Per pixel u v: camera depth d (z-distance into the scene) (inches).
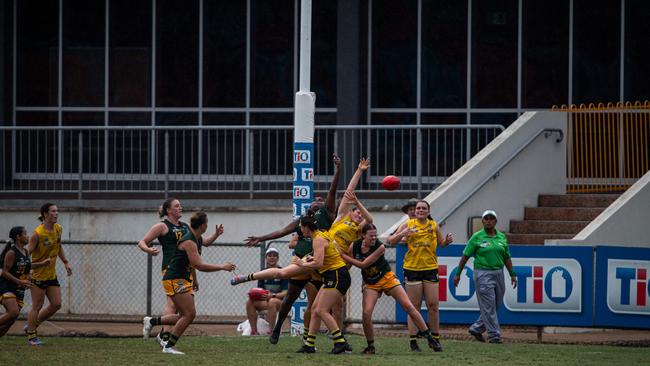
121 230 2822.3
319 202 2246.6
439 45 3344.0
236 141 3223.4
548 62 3324.3
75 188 3125.0
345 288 1847.9
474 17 3334.2
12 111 3358.8
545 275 2284.7
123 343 2050.9
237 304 2802.7
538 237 2642.7
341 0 3203.7
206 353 1854.1
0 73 3334.2
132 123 3376.0
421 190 2812.5
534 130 2805.1
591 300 2279.8
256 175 3176.7
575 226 2682.1
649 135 3002.0
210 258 2807.6
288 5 3351.4
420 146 2755.9
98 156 2906.0
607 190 2940.5
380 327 2449.6
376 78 3351.4
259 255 2795.3
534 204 2800.2
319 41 3334.2
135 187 3164.4
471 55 3326.8
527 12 3326.8
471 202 2635.3
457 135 3260.3
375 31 3353.8
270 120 3356.3
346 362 1705.2
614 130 2972.4
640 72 3299.7
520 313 2292.1
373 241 1865.2
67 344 2037.4
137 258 2810.0
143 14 3378.4
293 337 2215.8
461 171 2637.8
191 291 1819.6
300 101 2260.1
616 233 2501.2
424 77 3339.1
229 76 3368.6
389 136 3206.2
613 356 1898.4
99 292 2815.0
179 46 3376.0
